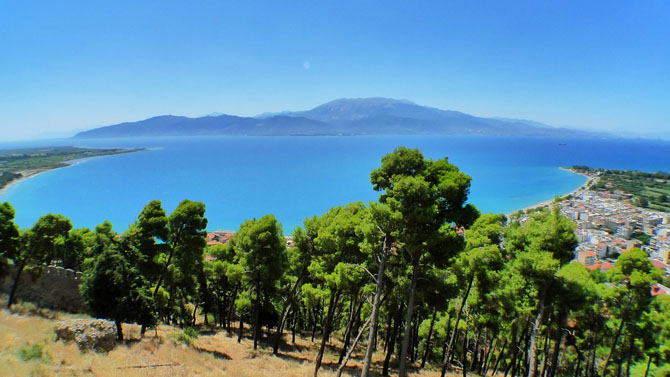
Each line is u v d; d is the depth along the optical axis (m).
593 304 25.23
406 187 16.20
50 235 30.31
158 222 27.95
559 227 19.72
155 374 16.72
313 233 26.70
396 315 25.73
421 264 20.14
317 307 39.22
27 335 16.73
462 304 23.62
